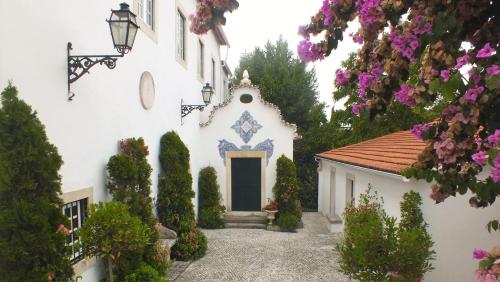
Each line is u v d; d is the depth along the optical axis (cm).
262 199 1352
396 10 230
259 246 1038
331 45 267
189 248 900
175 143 930
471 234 572
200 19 286
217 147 1362
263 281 763
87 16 534
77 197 510
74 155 503
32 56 409
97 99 572
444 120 245
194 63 1273
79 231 436
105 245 432
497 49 214
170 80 989
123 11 482
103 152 597
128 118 705
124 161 613
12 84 377
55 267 370
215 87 1703
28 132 355
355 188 1023
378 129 1456
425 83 224
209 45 1541
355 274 566
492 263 207
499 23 218
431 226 580
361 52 270
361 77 263
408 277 532
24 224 348
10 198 350
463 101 206
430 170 269
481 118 216
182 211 939
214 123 1362
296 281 763
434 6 220
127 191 611
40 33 423
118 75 655
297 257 930
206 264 873
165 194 905
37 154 359
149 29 820
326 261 897
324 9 258
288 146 1348
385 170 666
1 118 344
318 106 1936
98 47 571
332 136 1761
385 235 560
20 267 354
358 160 934
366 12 236
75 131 505
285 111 1986
